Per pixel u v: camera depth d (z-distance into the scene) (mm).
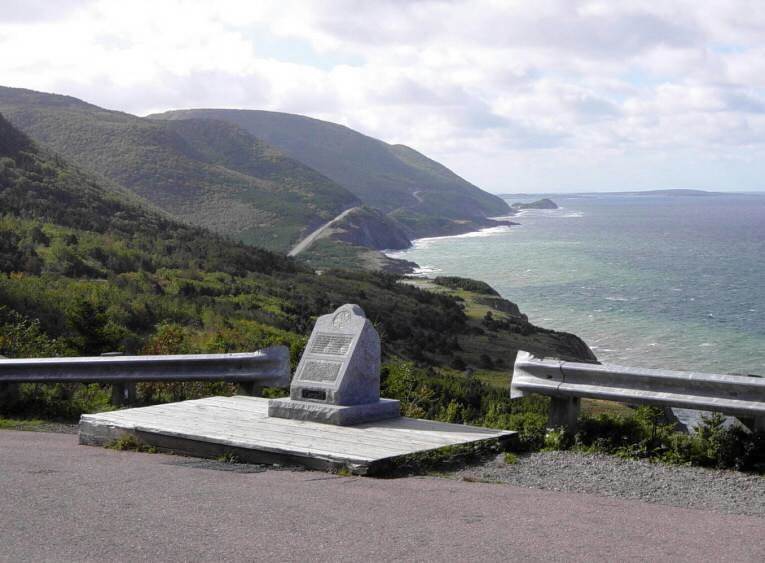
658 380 7672
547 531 5281
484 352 57719
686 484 6719
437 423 8648
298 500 6125
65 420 10930
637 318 87688
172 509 5844
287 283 68625
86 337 17047
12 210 64375
